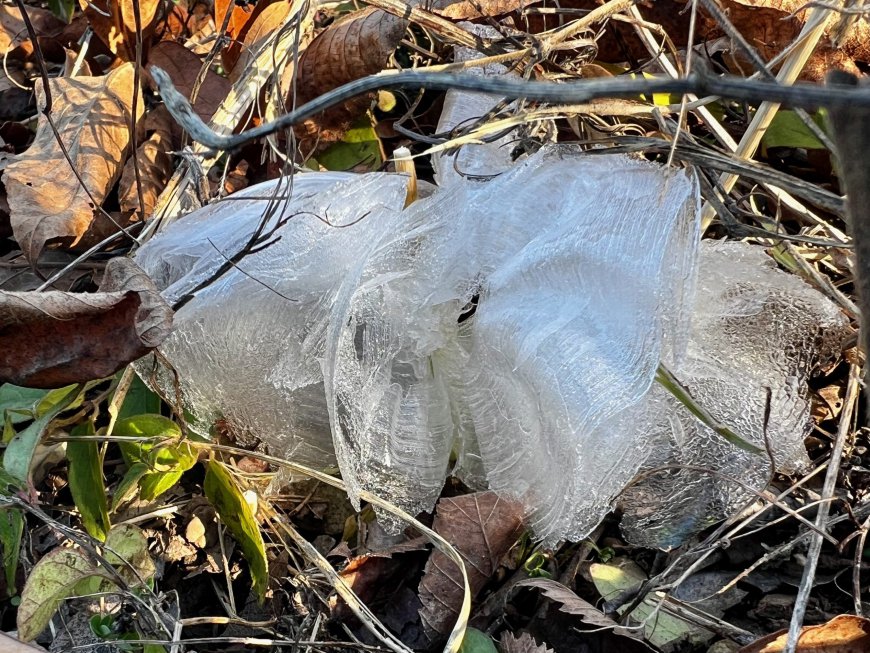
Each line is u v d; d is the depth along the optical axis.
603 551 0.21
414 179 0.20
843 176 0.11
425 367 0.20
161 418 0.20
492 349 0.19
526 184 0.20
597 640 0.19
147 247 0.21
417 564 0.20
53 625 0.19
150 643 0.18
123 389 0.21
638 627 0.18
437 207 0.20
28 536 0.20
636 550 0.21
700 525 0.20
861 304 0.12
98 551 0.19
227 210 0.21
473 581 0.20
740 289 0.20
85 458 0.20
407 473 0.20
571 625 0.19
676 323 0.18
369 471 0.20
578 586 0.21
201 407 0.21
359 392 0.20
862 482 0.21
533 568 0.20
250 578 0.21
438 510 0.20
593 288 0.18
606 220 0.19
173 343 0.20
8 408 0.21
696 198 0.19
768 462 0.20
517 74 0.22
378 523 0.21
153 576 0.20
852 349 0.22
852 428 0.22
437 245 0.20
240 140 0.12
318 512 0.22
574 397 0.18
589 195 0.19
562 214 0.19
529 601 0.20
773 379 0.20
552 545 0.20
